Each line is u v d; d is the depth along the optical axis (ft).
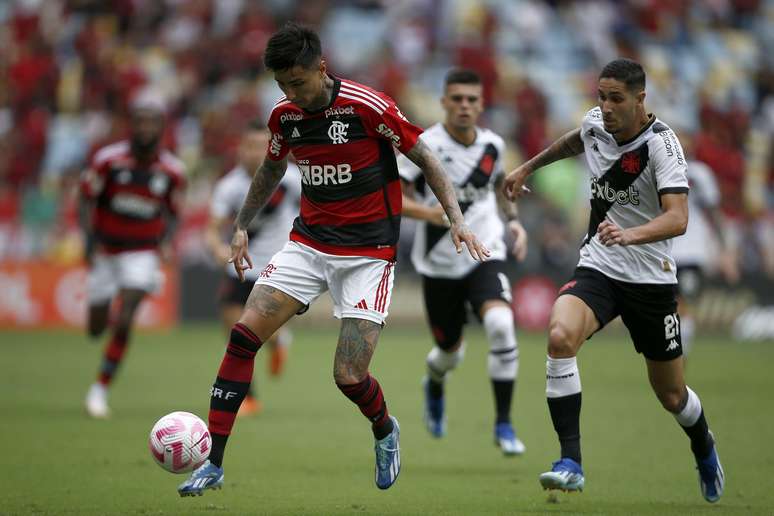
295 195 125.80
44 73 278.67
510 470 87.97
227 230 215.92
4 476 82.07
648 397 136.46
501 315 93.97
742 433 106.83
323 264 68.44
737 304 235.81
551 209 239.71
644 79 66.44
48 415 117.29
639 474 85.51
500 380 93.45
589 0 321.93
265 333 68.28
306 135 67.26
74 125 273.95
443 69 291.58
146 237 125.90
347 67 283.79
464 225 66.74
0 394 135.74
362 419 118.01
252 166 123.75
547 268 235.20
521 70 298.35
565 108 291.17
